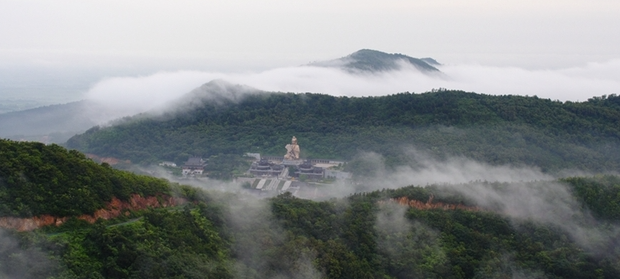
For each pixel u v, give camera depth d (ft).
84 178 415.64
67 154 442.91
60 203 382.22
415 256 471.62
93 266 348.38
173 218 423.23
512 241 510.58
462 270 470.39
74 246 357.61
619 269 469.16
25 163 399.44
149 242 381.40
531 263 481.87
